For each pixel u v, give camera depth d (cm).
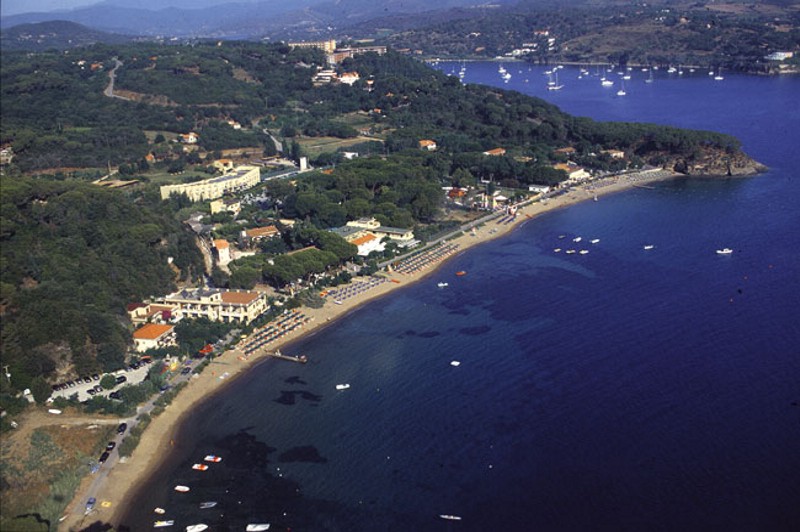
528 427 17250
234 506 15088
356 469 16138
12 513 14650
